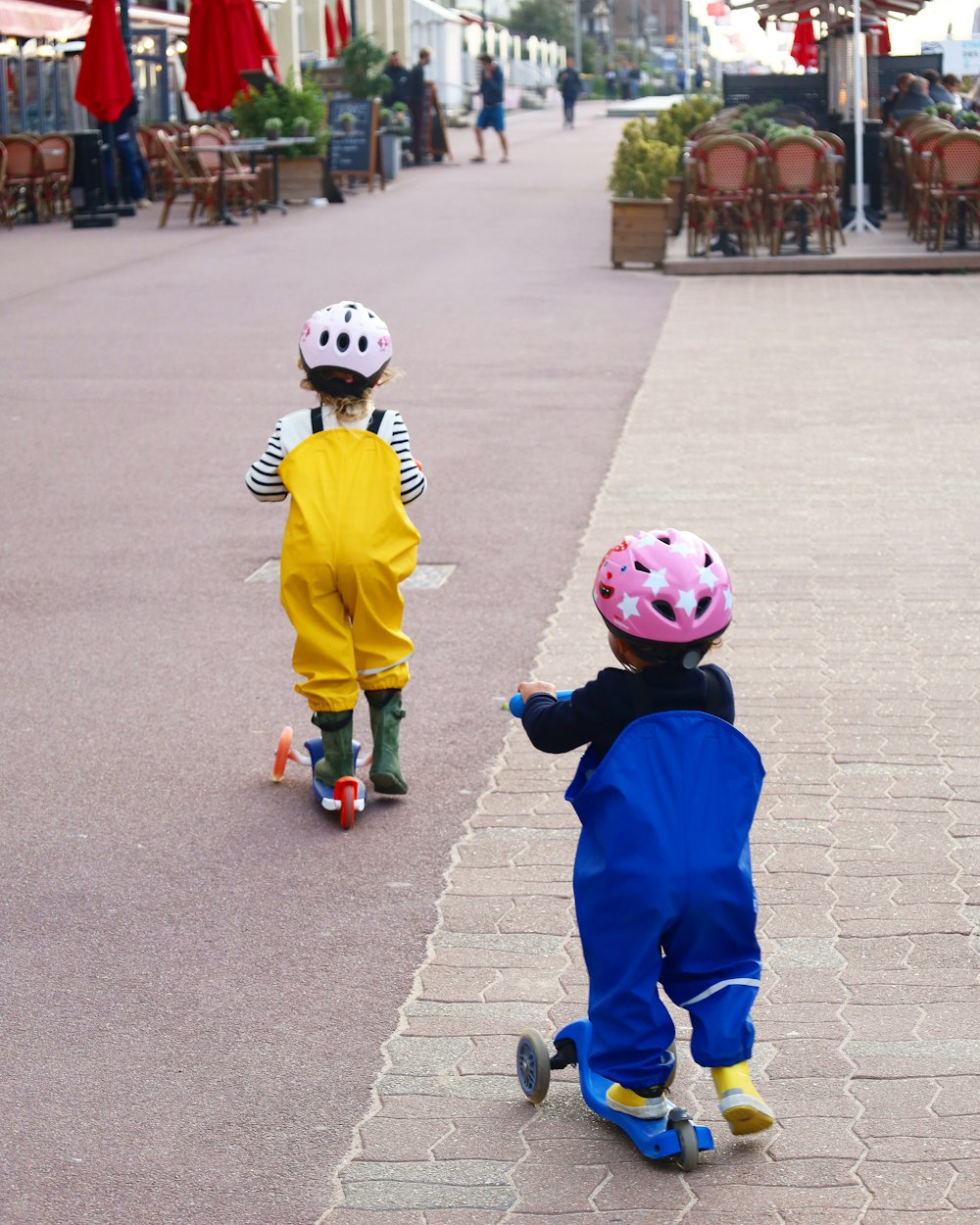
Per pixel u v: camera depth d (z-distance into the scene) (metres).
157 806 5.32
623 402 11.41
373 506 5.08
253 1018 3.99
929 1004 3.93
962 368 12.18
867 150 20.38
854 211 20.48
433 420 10.96
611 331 14.16
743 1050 3.16
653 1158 3.31
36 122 28.17
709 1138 3.27
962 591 7.21
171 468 9.89
